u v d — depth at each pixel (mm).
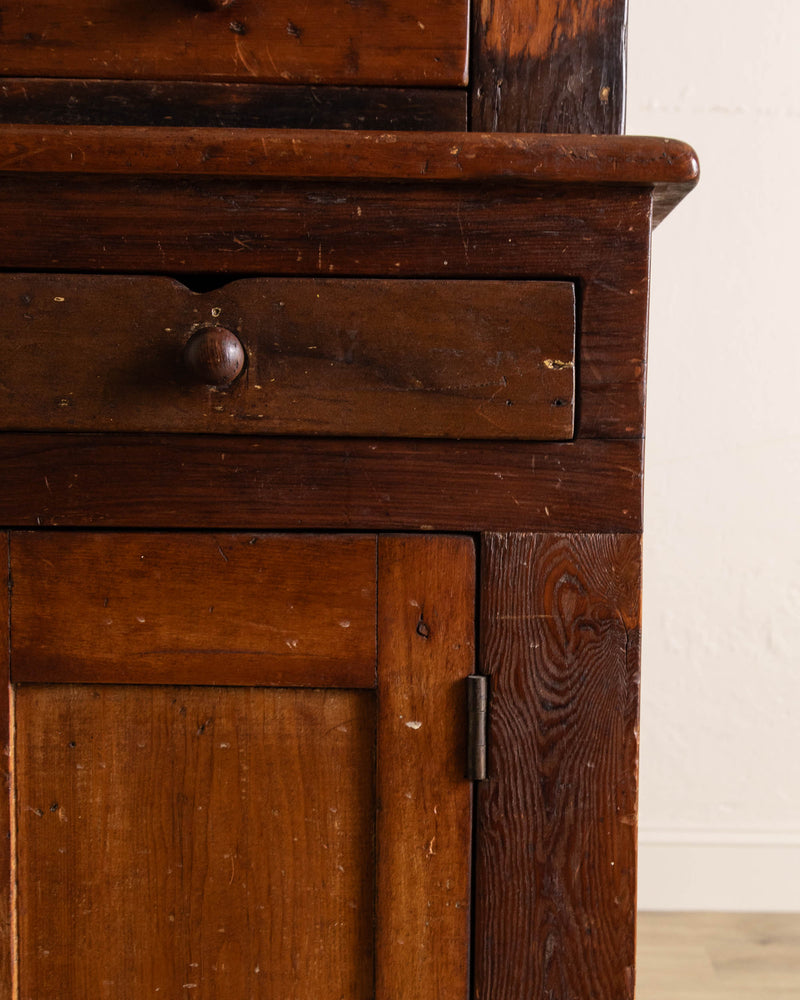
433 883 603
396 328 575
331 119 596
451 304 573
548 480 584
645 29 1352
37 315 573
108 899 608
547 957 606
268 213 571
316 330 574
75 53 590
